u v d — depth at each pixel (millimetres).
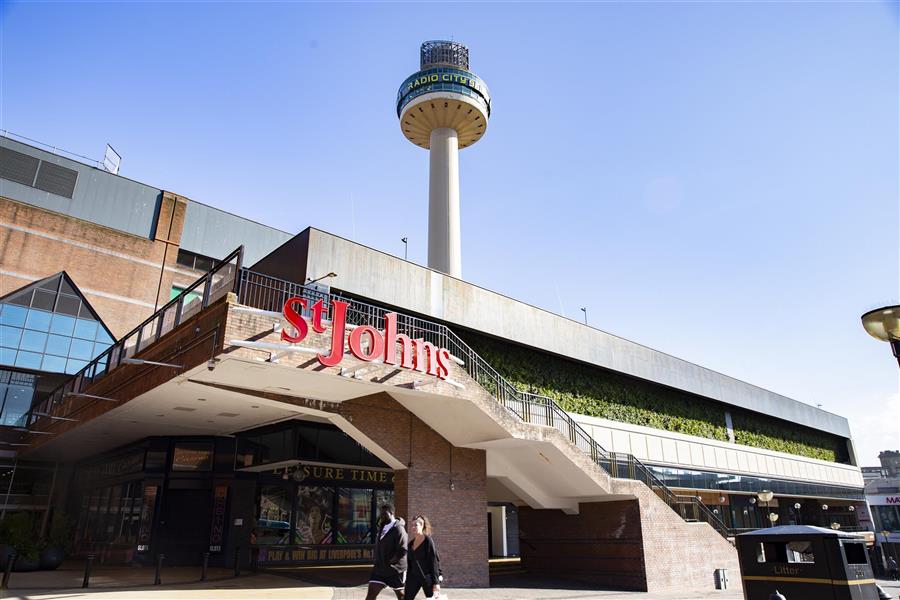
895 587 30922
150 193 36750
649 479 22203
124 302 33531
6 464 27453
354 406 16188
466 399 15867
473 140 46125
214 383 13977
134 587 14078
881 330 9148
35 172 32875
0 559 17797
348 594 13664
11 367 28188
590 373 30016
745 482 38344
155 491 20875
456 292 23859
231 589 13945
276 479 21594
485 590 17031
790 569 11320
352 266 20328
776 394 45531
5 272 30219
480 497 18359
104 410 17766
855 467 54312
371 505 23672
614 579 19922
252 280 16531
